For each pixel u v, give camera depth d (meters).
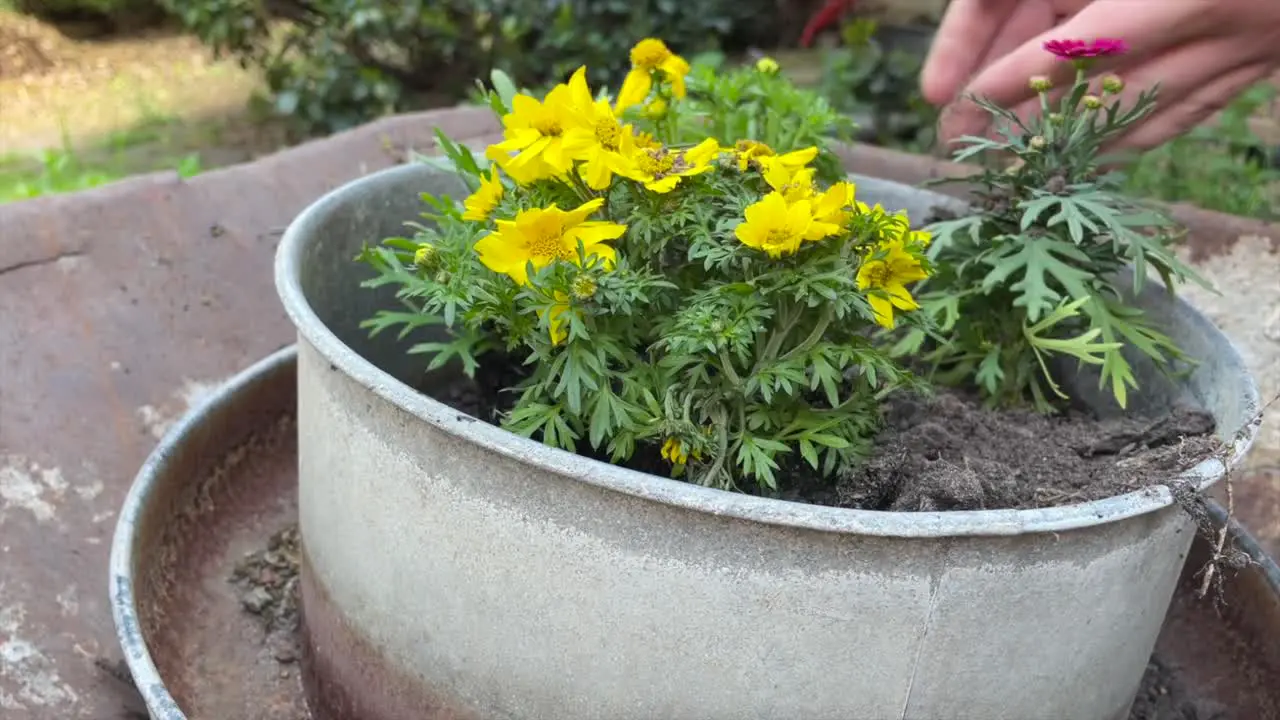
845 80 1.50
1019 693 0.40
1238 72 0.54
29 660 0.50
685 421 0.41
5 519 0.54
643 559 0.37
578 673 0.39
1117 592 0.40
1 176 1.49
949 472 0.43
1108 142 0.55
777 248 0.39
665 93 0.51
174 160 1.64
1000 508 0.43
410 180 0.55
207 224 0.68
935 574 0.37
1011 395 0.54
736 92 0.56
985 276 0.54
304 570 0.48
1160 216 0.50
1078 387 0.56
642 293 0.42
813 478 0.46
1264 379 0.71
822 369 0.41
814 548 0.36
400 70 1.78
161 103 1.92
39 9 2.20
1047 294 0.49
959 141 0.53
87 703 0.50
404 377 0.57
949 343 0.48
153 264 0.65
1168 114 0.56
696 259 0.44
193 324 0.65
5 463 0.56
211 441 0.57
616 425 0.42
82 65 2.08
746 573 0.37
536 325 0.43
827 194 0.40
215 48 1.75
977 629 0.38
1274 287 0.74
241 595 0.55
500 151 0.42
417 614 0.42
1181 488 0.39
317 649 0.48
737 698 0.38
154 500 0.52
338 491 0.43
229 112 1.88
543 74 1.80
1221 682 0.53
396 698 0.44
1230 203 1.09
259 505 0.60
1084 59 0.50
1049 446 0.48
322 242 0.50
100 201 0.65
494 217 0.44
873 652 0.38
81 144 1.70
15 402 0.58
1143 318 0.53
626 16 1.79
